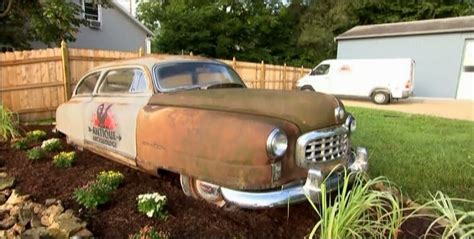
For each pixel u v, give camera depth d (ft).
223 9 86.53
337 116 9.83
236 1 87.61
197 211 9.86
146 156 10.74
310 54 90.94
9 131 18.74
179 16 76.48
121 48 56.54
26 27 40.57
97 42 51.57
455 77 55.26
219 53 79.97
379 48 62.80
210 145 8.77
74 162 14.23
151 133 10.43
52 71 26.66
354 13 90.99
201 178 9.05
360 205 7.52
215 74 13.51
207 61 13.78
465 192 12.03
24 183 12.17
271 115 8.85
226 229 8.93
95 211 9.86
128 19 57.16
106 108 12.76
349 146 10.63
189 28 77.05
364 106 44.32
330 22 91.20
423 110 40.55
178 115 9.79
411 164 15.53
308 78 54.29
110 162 14.32
